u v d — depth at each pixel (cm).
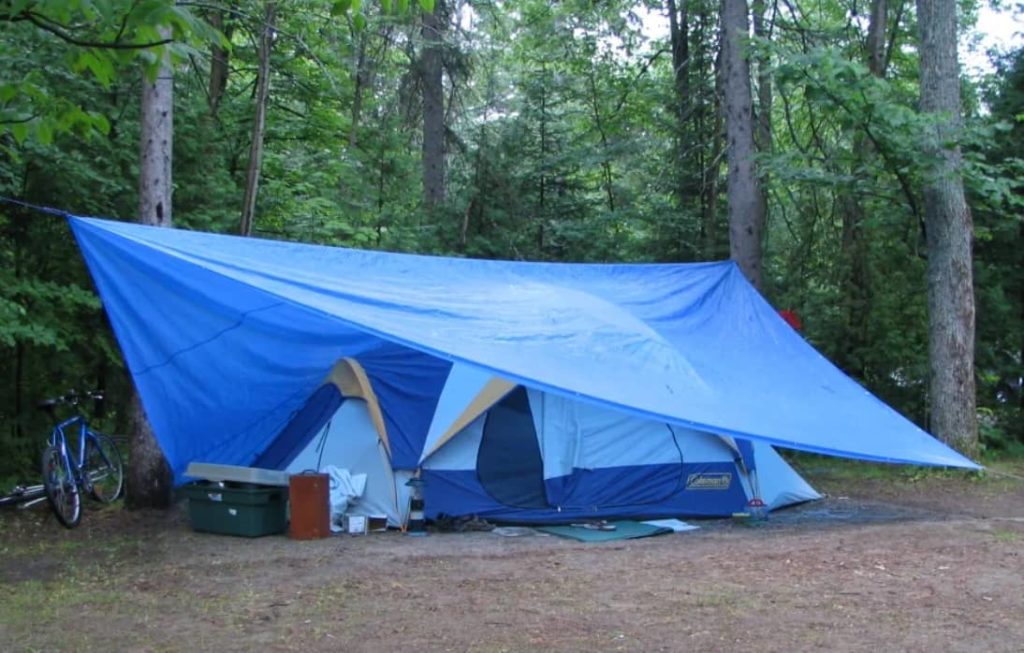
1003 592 578
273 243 882
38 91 502
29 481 1001
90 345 1060
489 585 605
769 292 1675
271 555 713
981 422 1527
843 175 1313
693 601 559
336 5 495
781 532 823
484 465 863
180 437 863
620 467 891
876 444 867
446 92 2092
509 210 1752
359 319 738
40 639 491
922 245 1545
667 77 1964
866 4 1764
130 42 481
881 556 693
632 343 870
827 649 466
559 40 1878
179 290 810
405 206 1780
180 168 1131
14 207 977
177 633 501
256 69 1424
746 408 845
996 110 1562
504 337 809
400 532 819
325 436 866
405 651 468
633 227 1828
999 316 1565
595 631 498
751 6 1620
